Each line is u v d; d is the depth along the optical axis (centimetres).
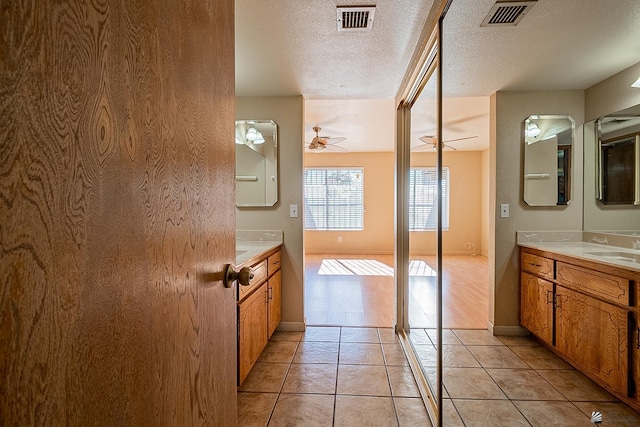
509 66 221
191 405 69
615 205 151
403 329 304
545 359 220
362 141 657
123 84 48
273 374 233
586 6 153
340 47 220
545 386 185
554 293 217
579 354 179
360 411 191
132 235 50
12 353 32
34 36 34
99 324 43
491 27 179
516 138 273
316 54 229
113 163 46
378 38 208
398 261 307
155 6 56
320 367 242
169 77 61
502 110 274
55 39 37
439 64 176
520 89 266
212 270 81
